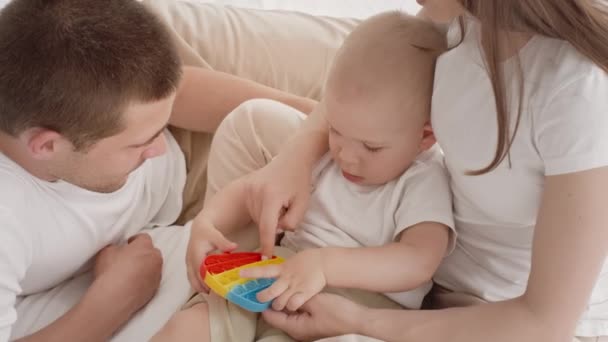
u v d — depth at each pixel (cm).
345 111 80
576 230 65
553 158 66
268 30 133
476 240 86
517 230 81
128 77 78
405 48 80
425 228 82
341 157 85
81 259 95
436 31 83
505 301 73
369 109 79
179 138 121
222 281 76
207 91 116
